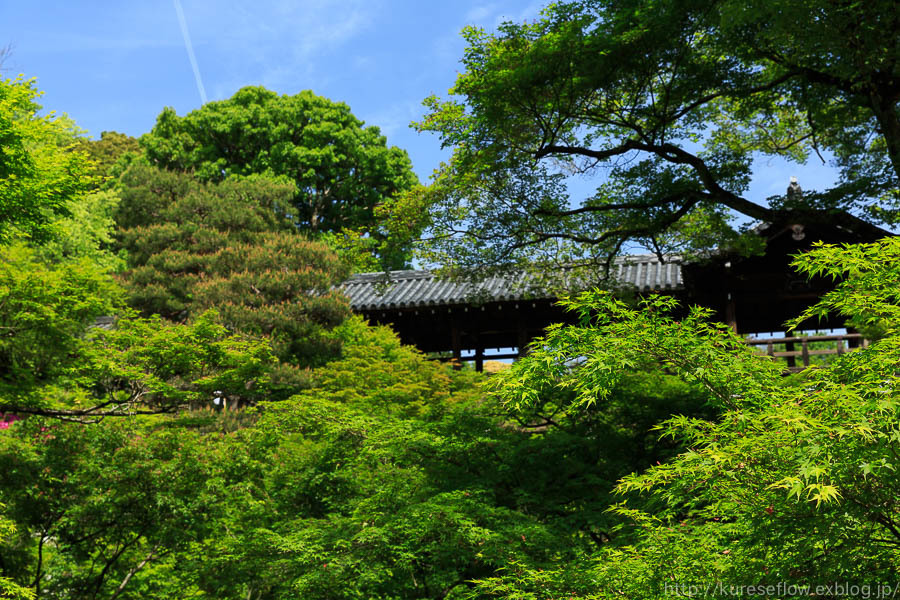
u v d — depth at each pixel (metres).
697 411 8.14
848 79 9.00
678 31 8.88
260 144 28.59
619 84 9.66
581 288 12.53
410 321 18.69
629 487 4.50
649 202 10.84
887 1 7.47
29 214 8.52
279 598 7.74
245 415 14.54
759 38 8.71
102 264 20.53
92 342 9.78
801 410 3.71
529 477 8.07
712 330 5.01
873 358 3.89
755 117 12.53
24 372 9.42
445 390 14.16
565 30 8.74
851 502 3.53
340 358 17.39
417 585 7.90
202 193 21.19
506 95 9.32
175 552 9.49
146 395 10.50
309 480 9.20
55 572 9.13
